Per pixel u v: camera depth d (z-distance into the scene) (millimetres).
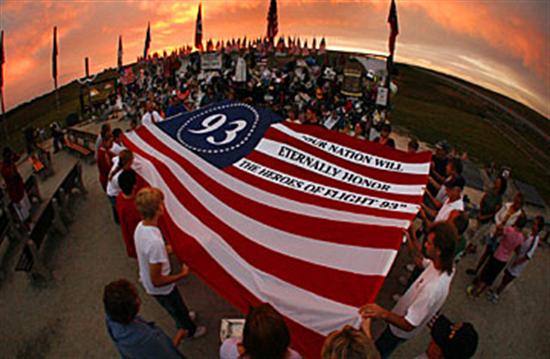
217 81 18422
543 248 8367
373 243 3943
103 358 5016
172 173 5230
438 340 3449
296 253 3834
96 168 10492
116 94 19562
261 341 2410
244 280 3643
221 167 5406
